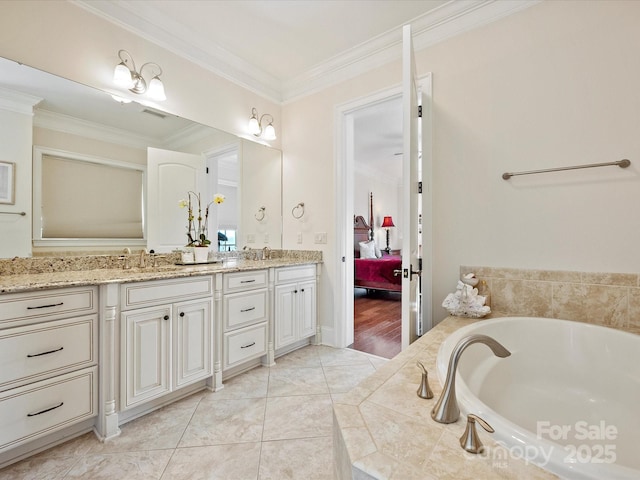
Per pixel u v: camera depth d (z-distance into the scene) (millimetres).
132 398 1604
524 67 1850
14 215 1657
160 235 2275
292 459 1364
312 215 2975
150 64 2191
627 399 1283
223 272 2045
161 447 1441
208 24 2254
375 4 2057
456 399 836
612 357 1370
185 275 1837
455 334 1381
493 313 1883
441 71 2139
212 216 2615
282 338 2520
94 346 1521
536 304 1809
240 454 1396
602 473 583
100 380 1528
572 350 1481
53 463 1330
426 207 2162
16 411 1292
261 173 3012
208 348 1964
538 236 1812
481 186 1990
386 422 812
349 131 2854
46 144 1765
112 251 2027
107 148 2006
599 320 1636
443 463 657
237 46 2520
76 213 1876
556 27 1758
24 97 1690
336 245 2805
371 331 3289
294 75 2980
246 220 2893
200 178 2523
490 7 1955
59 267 1807
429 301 2156
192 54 2428
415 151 1850
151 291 1688
